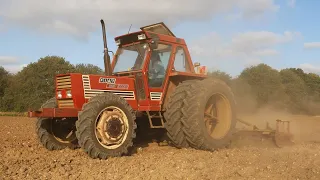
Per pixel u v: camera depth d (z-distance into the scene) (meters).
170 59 7.87
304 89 38.50
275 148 7.68
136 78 7.43
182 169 5.17
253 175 4.89
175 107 7.16
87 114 6.05
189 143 7.24
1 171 5.03
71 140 7.51
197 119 6.98
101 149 6.09
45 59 31.16
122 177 4.74
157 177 4.71
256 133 8.09
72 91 6.52
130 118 6.56
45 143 7.16
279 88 34.44
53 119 7.31
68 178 4.71
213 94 7.37
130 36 7.77
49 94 30.39
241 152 6.84
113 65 8.06
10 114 26.02
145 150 7.29
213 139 7.19
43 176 4.78
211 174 4.89
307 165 5.57
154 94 7.54
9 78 34.25
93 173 4.96
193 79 8.21
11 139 9.29
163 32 8.09
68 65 31.27
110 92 6.94
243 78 34.09
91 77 6.74
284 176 4.84
